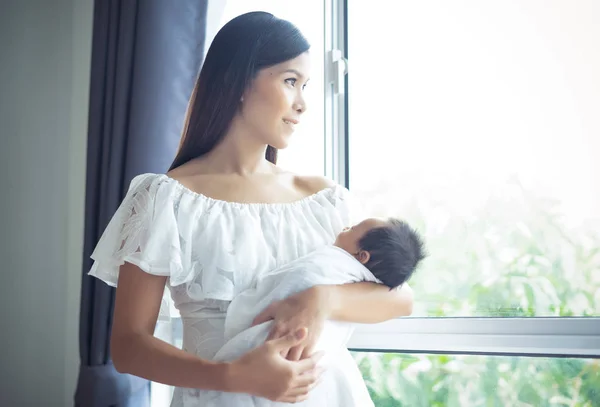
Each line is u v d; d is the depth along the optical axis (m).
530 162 1.62
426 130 1.74
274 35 1.13
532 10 1.66
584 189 1.56
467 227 1.66
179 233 1.06
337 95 1.83
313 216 1.17
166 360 0.97
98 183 1.67
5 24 1.97
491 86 1.68
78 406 1.58
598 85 1.58
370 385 1.68
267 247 1.09
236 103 1.14
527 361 1.53
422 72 1.77
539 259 1.58
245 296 1.03
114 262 1.09
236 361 0.94
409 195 1.74
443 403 1.60
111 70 1.68
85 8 1.98
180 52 1.65
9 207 1.94
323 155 1.81
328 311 1.00
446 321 1.61
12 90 1.97
